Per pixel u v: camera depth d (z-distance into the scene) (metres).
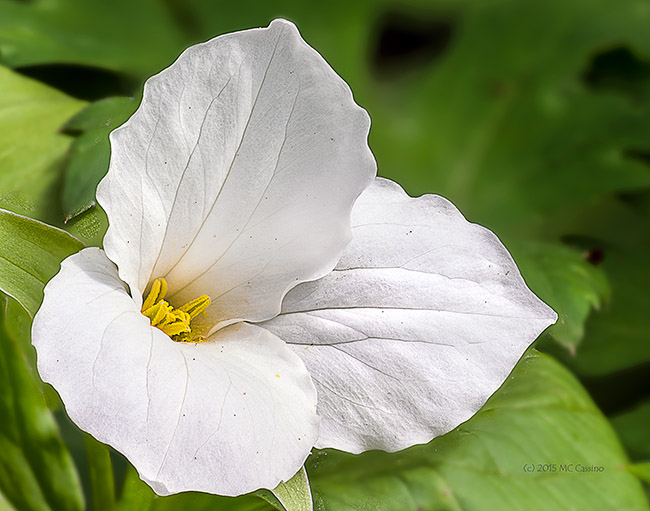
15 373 0.49
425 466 0.51
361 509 0.49
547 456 0.52
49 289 0.43
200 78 0.44
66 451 0.50
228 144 0.45
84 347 0.43
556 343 0.52
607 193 0.66
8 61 0.54
